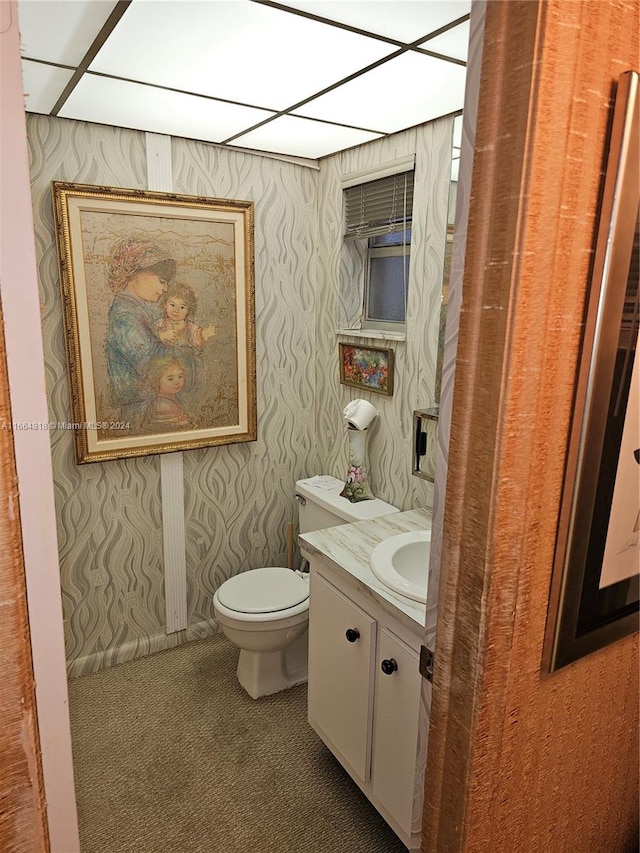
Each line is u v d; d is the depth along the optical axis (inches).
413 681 59.9
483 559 31.7
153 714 90.5
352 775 73.1
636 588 39.3
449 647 34.8
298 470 117.0
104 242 87.2
